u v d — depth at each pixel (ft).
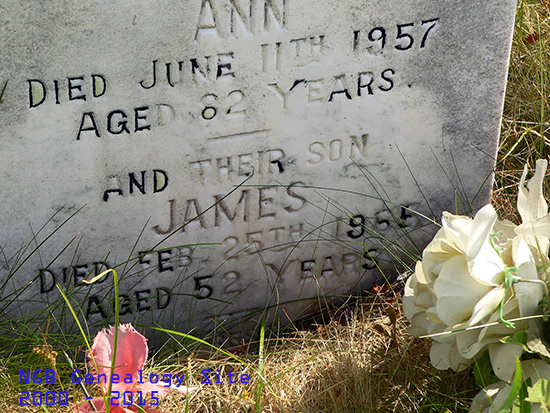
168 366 2.78
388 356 2.79
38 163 2.62
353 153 2.96
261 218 2.97
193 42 2.61
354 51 2.79
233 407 2.67
